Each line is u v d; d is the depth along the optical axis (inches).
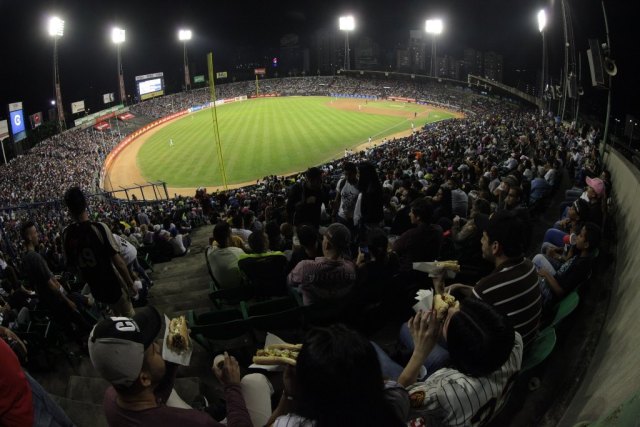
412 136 1838.1
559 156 743.1
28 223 250.7
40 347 244.1
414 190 419.2
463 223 353.1
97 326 97.6
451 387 101.2
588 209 248.4
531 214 426.9
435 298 130.6
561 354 163.3
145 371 99.7
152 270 433.4
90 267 209.9
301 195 365.7
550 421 136.9
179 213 787.4
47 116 3577.8
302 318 211.9
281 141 2074.3
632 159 501.4
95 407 198.1
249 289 256.8
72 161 1973.4
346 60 4655.5
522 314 140.9
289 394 106.0
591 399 125.0
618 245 265.0
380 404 71.9
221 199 821.2
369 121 2632.9
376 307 219.6
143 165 1883.6
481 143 1259.2
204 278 383.9
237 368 120.0
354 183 341.7
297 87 4478.3
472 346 96.7
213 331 209.6
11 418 106.7
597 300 196.2
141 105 3506.4
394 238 336.5
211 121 2763.3
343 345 71.4
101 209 1050.1
